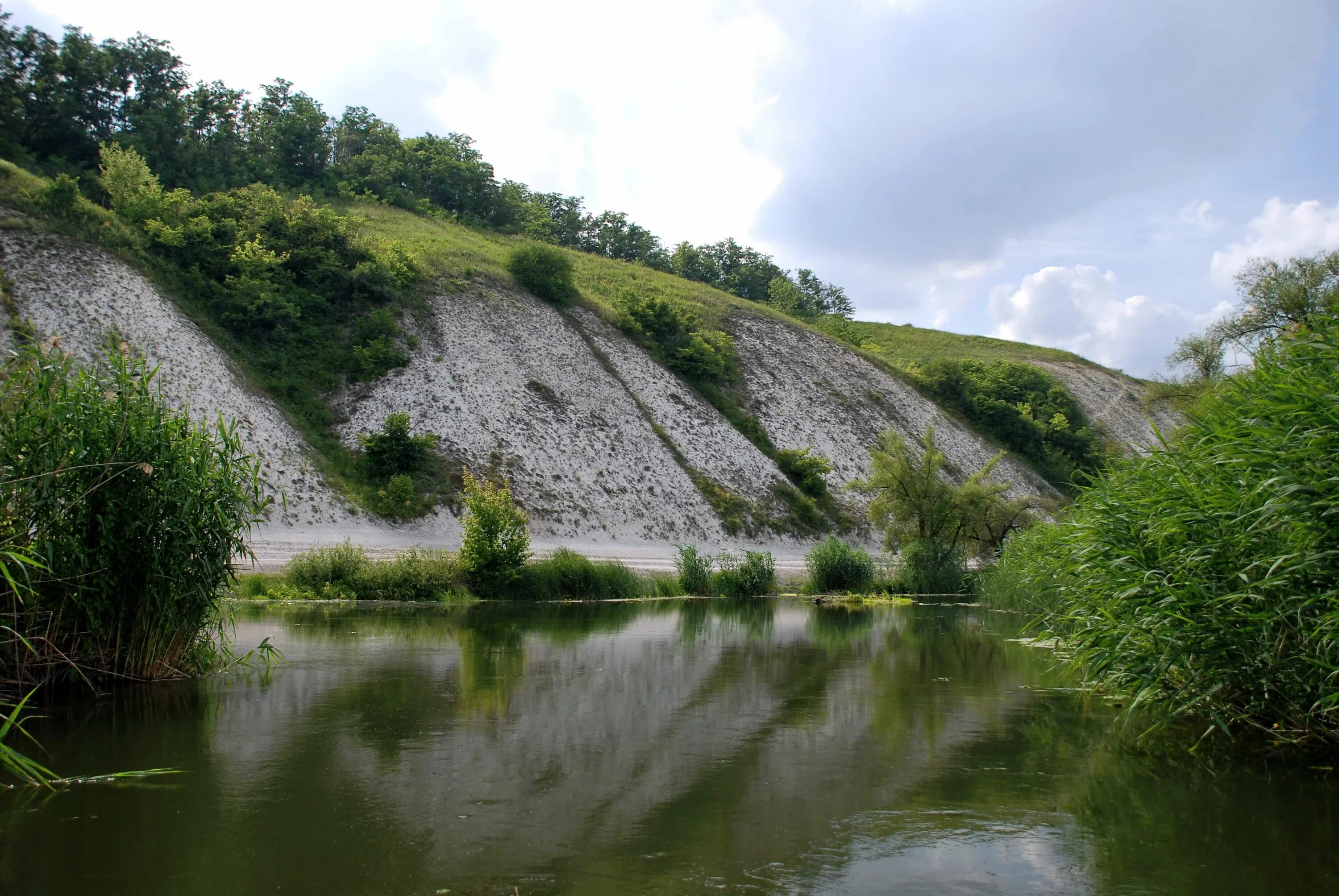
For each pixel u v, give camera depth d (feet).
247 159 211.20
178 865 11.48
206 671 26.89
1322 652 17.16
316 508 97.60
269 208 142.31
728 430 153.69
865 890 11.04
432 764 16.79
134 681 24.80
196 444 25.41
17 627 21.68
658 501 127.65
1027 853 12.56
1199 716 20.61
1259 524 17.78
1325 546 16.62
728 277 361.71
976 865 12.03
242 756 17.17
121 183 136.98
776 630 44.32
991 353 331.16
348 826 13.12
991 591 62.90
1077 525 29.60
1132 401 282.97
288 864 11.54
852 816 14.12
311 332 129.39
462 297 149.89
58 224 111.04
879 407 189.37
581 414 135.85
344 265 142.61
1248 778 16.72
